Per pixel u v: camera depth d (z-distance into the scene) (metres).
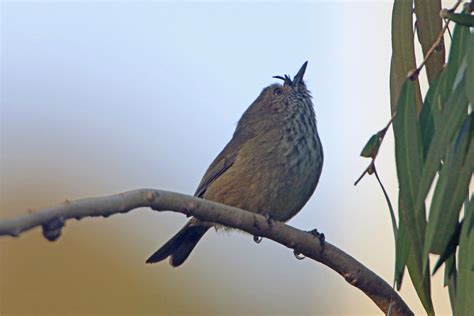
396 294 8.34
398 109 7.32
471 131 7.06
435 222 6.95
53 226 5.80
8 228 5.59
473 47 6.77
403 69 7.90
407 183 7.29
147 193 6.71
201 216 7.49
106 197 6.28
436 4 7.90
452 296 7.52
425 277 7.36
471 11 7.20
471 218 6.91
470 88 6.69
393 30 7.96
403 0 7.92
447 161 7.11
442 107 7.46
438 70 7.90
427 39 7.92
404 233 7.30
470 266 6.87
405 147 7.30
